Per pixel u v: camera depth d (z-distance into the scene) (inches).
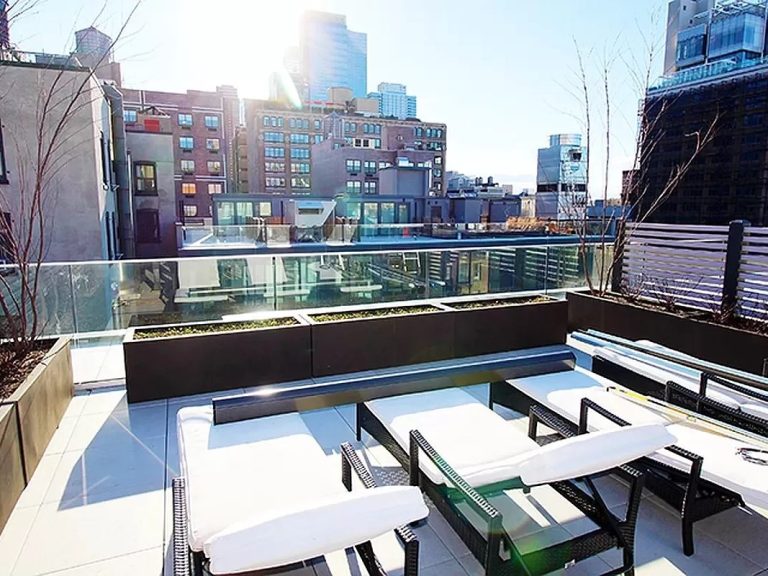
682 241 197.9
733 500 83.7
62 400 131.3
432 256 255.6
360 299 246.7
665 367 128.6
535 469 68.1
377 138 2240.4
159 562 79.8
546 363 128.7
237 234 677.9
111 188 594.9
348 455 81.6
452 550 82.7
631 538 73.9
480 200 1184.8
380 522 54.2
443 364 175.3
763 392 104.8
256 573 69.1
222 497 74.8
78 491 98.8
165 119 791.1
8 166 392.5
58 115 413.4
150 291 215.0
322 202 1006.4
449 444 90.4
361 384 111.8
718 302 184.1
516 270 269.9
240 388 151.3
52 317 191.8
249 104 2218.3
